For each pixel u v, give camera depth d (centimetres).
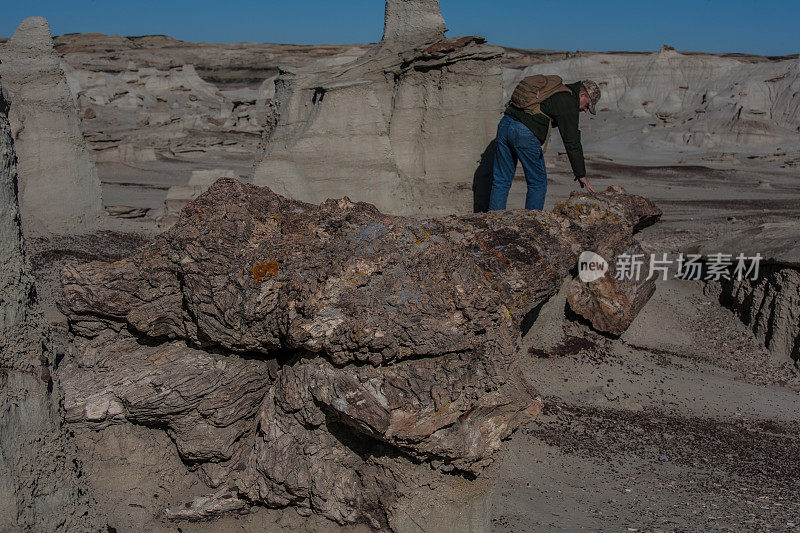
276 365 473
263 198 496
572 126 728
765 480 780
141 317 463
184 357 471
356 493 453
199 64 13988
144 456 471
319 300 422
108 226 1977
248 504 473
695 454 848
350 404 411
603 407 986
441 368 423
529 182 769
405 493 445
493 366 435
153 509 468
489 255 510
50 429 388
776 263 1451
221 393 461
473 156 1097
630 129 8144
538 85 731
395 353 415
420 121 1109
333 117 1083
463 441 427
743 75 9262
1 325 356
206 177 2314
